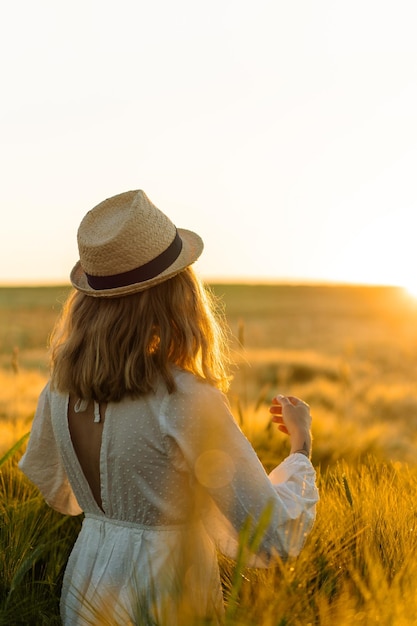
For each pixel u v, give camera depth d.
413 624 1.89
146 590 2.10
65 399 2.31
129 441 2.14
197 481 2.15
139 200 2.21
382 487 3.01
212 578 2.17
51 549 2.80
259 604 1.97
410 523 2.54
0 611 2.34
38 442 2.48
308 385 17.38
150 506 2.16
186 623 1.85
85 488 2.31
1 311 52.38
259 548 2.07
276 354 26.22
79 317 2.25
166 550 2.14
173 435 2.09
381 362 24.08
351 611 1.98
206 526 2.29
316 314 68.69
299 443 2.38
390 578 2.23
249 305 79.88
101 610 2.13
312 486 2.26
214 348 2.27
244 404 5.79
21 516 2.82
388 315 68.94
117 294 2.14
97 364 2.14
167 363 2.13
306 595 2.00
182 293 2.22
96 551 2.26
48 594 2.58
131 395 2.13
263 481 2.09
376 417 11.27
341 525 2.53
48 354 2.40
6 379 11.77
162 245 2.19
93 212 2.29
